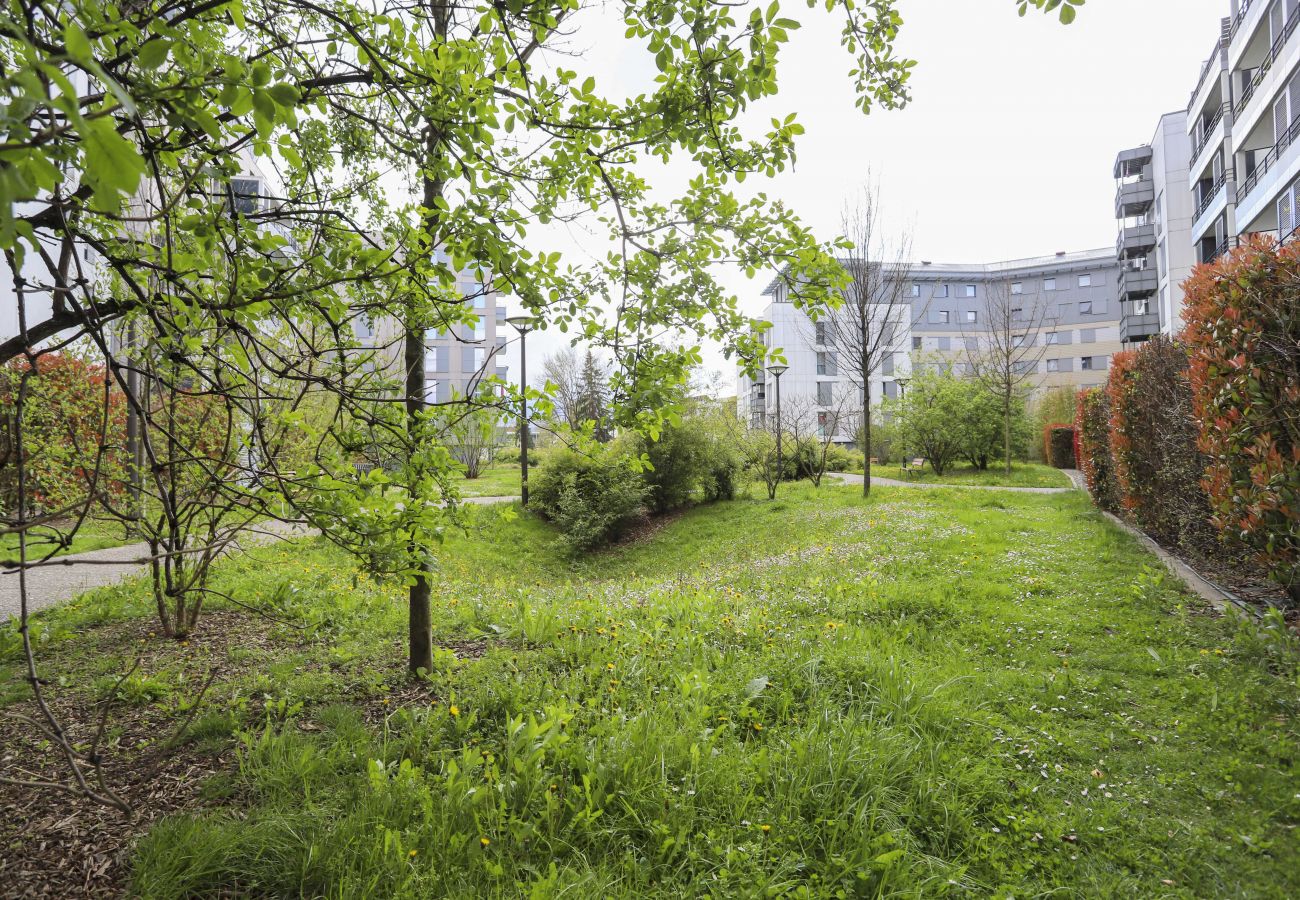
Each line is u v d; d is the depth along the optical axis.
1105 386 11.64
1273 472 4.38
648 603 6.31
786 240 3.22
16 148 0.96
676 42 2.38
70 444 4.89
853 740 3.24
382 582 2.99
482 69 2.57
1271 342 4.54
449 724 3.61
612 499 15.45
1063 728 3.59
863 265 16.95
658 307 3.43
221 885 2.45
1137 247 33.56
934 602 5.80
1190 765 3.16
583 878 2.41
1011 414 23.45
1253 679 3.83
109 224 2.71
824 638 4.83
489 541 13.77
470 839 2.59
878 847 2.57
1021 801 2.96
